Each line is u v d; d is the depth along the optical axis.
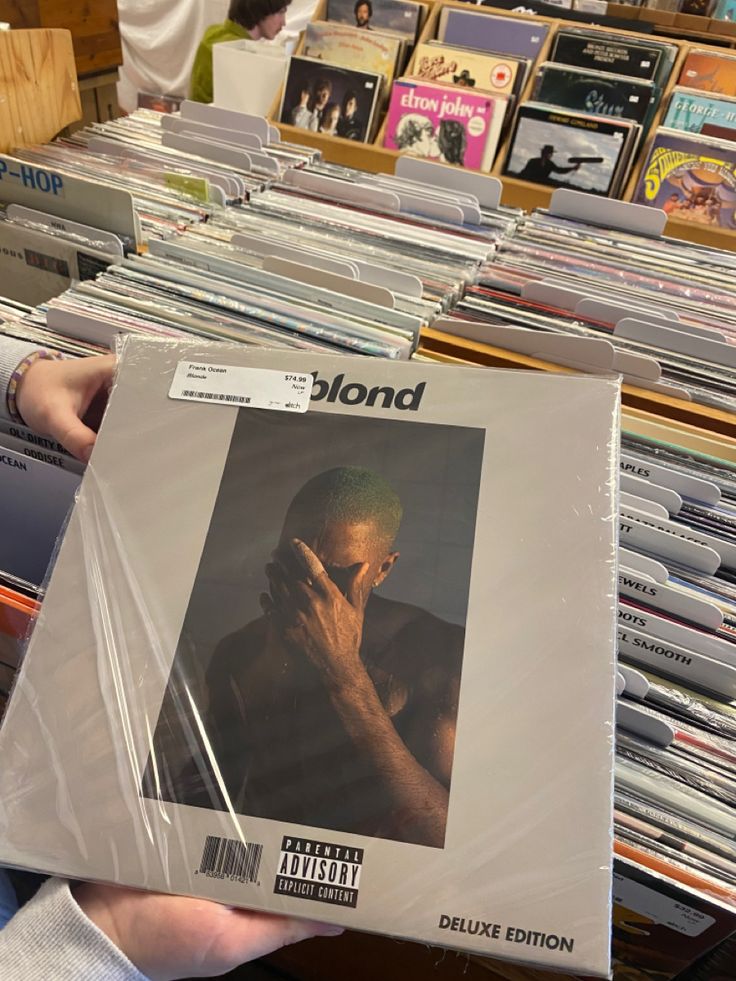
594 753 0.42
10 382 0.75
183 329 0.89
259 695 0.45
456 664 0.45
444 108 1.58
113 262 1.04
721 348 0.94
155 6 2.85
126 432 0.55
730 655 0.69
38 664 0.47
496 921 0.39
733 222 1.44
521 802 0.41
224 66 1.79
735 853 0.62
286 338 0.89
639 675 0.69
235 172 1.32
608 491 0.49
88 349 0.88
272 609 0.48
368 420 0.54
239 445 0.54
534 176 1.55
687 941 0.65
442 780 0.42
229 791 0.43
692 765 0.67
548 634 0.45
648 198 1.48
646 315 0.99
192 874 0.41
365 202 1.25
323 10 1.81
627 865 0.60
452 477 0.51
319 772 0.43
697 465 0.83
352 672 0.46
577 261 1.15
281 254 1.07
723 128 1.48
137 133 1.43
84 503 0.52
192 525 0.51
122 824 0.43
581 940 0.38
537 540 0.48
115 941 0.42
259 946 0.41
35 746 0.45
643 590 0.74
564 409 0.52
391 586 0.48
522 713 0.44
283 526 0.50
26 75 1.25
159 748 0.44
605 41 1.61
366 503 0.51
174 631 0.48
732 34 1.79
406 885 0.40
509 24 1.67
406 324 0.96
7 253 1.12
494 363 0.93
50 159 1.27
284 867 0.41
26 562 0.85
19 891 0.67
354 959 0.89
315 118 1.70
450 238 1.17
